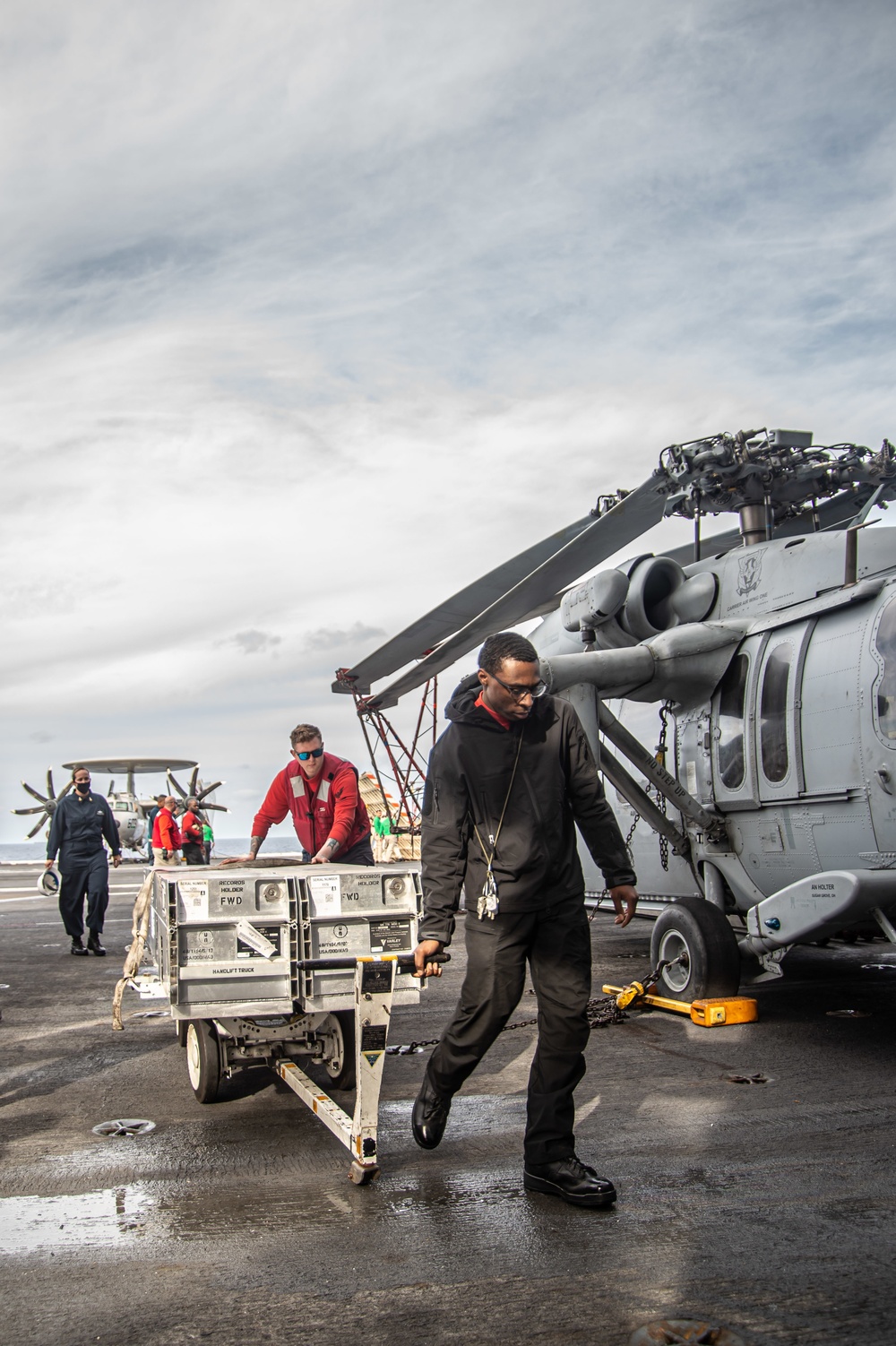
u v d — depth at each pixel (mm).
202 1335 2480
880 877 5133
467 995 3523
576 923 3504
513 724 3533
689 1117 4270
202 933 3996
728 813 6723
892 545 5730
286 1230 3137
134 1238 3096
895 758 5199
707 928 6227
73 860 10430
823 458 7062
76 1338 2477
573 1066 3430
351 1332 2482
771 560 6559
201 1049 4543
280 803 5906
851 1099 4516
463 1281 2754
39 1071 5387
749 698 6406
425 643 9312
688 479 6805
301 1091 4129
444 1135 4094
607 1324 2500
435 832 3572
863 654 5504
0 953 10773
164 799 13203
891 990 7121
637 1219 3166
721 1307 2570
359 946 4223
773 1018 6234
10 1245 3059
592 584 6992
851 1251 2896
